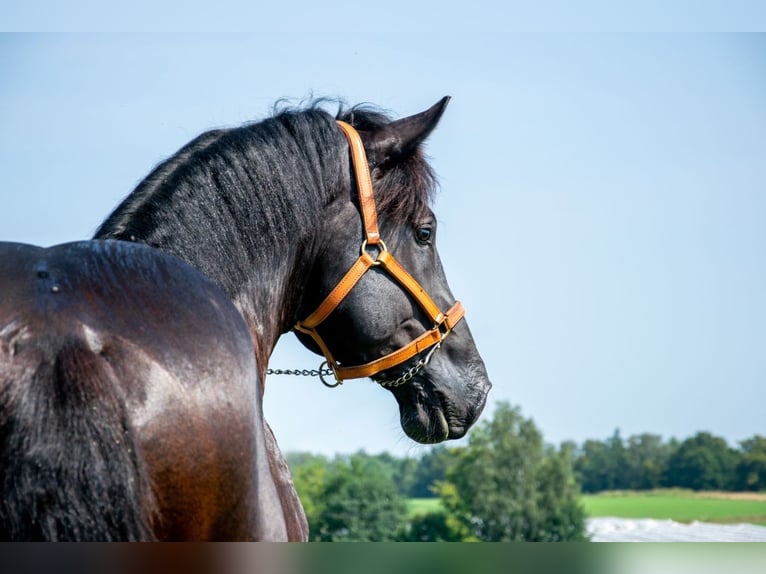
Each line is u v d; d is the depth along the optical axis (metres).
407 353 5.52
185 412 3.59
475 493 60.22
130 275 3.82
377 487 60.34
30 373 3.38
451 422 5.80
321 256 5.23
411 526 60.88
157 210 4.61
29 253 3.77
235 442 3.72
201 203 4.70
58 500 3.29
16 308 3.49
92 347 3.52
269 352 5.05
